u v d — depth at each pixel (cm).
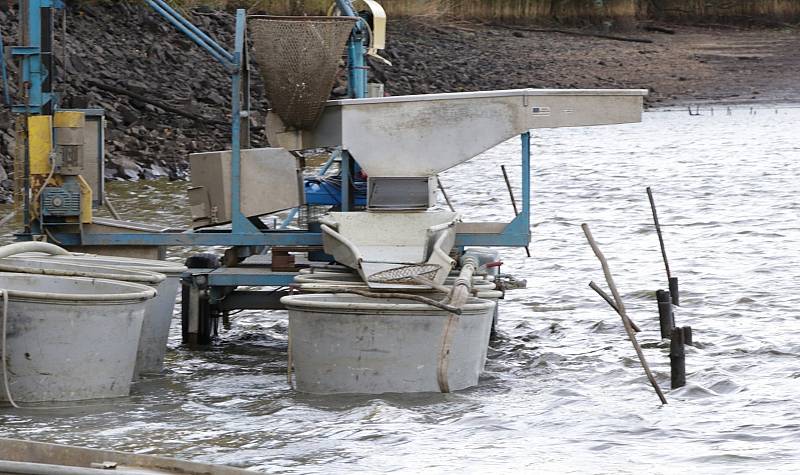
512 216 5222
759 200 5578
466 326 2447
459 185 6334
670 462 2064
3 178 5188
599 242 4534
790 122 9288
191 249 4169
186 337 2994
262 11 9200
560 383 2597
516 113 2812
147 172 5894
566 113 2825
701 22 15262
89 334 2342
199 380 2614
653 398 2488
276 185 2906
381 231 2780
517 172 6850
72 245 2905
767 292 3578
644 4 15312
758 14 15312
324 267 2798
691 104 10450
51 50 2873
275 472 2008
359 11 3669
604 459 2083
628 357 2842
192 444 2147
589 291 3656
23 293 2267
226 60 2888
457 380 2469
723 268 3959
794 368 2719
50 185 2878
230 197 2914
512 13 14050
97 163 3011
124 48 7481
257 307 2978
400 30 12131
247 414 2330
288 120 2895
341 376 2420
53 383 2334
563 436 2211
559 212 5350
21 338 2300
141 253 2927
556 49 12656
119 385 2423
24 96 2856
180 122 6669
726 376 2627
